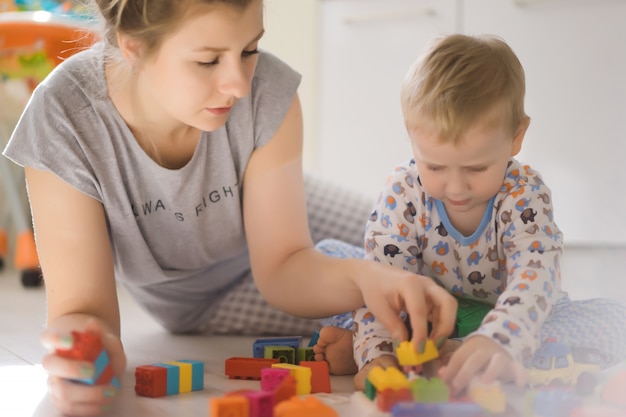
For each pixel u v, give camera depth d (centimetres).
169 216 128
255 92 127
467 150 104
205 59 99
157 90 105
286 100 129
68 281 111
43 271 114
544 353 98
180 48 99
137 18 101
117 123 116
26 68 213
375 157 294
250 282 156
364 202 177
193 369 105
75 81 115
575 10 246
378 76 290
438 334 96
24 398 103
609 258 244
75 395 89
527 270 102
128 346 144
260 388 106
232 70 100
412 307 97
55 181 113
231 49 99
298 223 130
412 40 279
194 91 101
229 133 125
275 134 128
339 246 145
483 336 91
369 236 117
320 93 307
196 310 156
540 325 97
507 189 110
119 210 121
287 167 129
